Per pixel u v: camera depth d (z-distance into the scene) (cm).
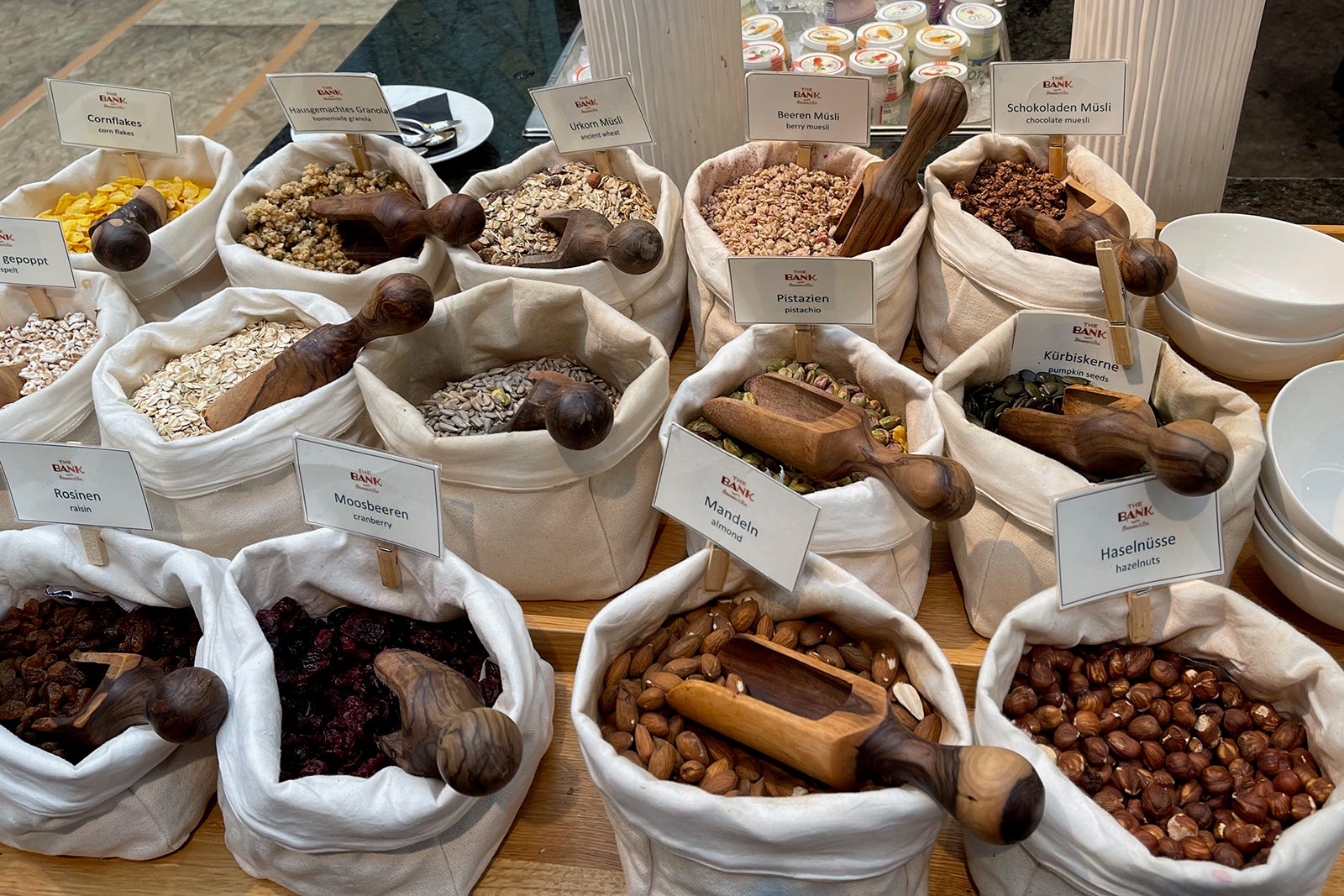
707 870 107
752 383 146
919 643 116
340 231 182
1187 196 187
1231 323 152
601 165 188
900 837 102
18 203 192
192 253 183
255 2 291
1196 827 108
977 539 135
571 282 163
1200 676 123
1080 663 125
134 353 157
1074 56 185
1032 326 145
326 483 128
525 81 258
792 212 173
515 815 130
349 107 183
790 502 113
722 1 187
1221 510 123
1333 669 112
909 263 163
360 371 143
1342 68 229
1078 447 126
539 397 133
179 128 244
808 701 114
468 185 186
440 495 128
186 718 114
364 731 123
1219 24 165
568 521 137
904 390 144
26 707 132
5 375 157
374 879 119
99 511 134
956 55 240
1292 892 98
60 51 272
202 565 133
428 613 138
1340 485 142
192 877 130
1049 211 168
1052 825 103
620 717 118
